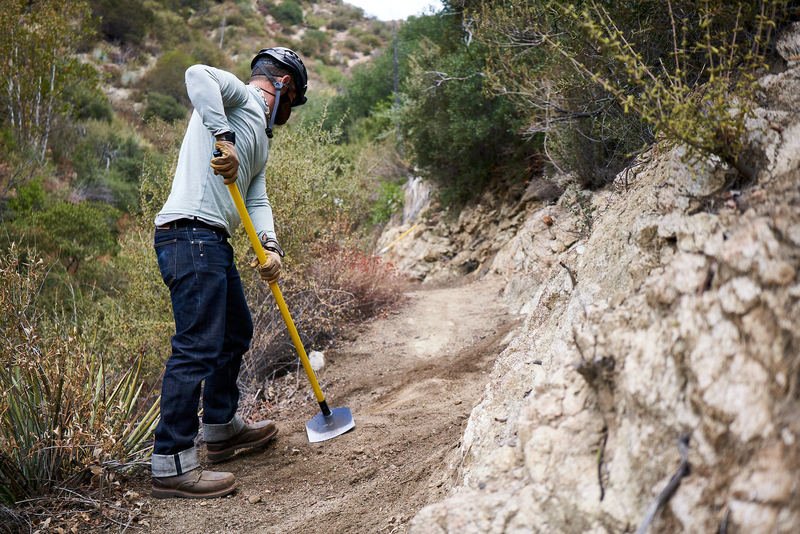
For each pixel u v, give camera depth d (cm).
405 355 497
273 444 323
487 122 882
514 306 614
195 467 263
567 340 189
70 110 1480
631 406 124
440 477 229
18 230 834
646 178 224
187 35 3691
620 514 113
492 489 143
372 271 655
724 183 165
